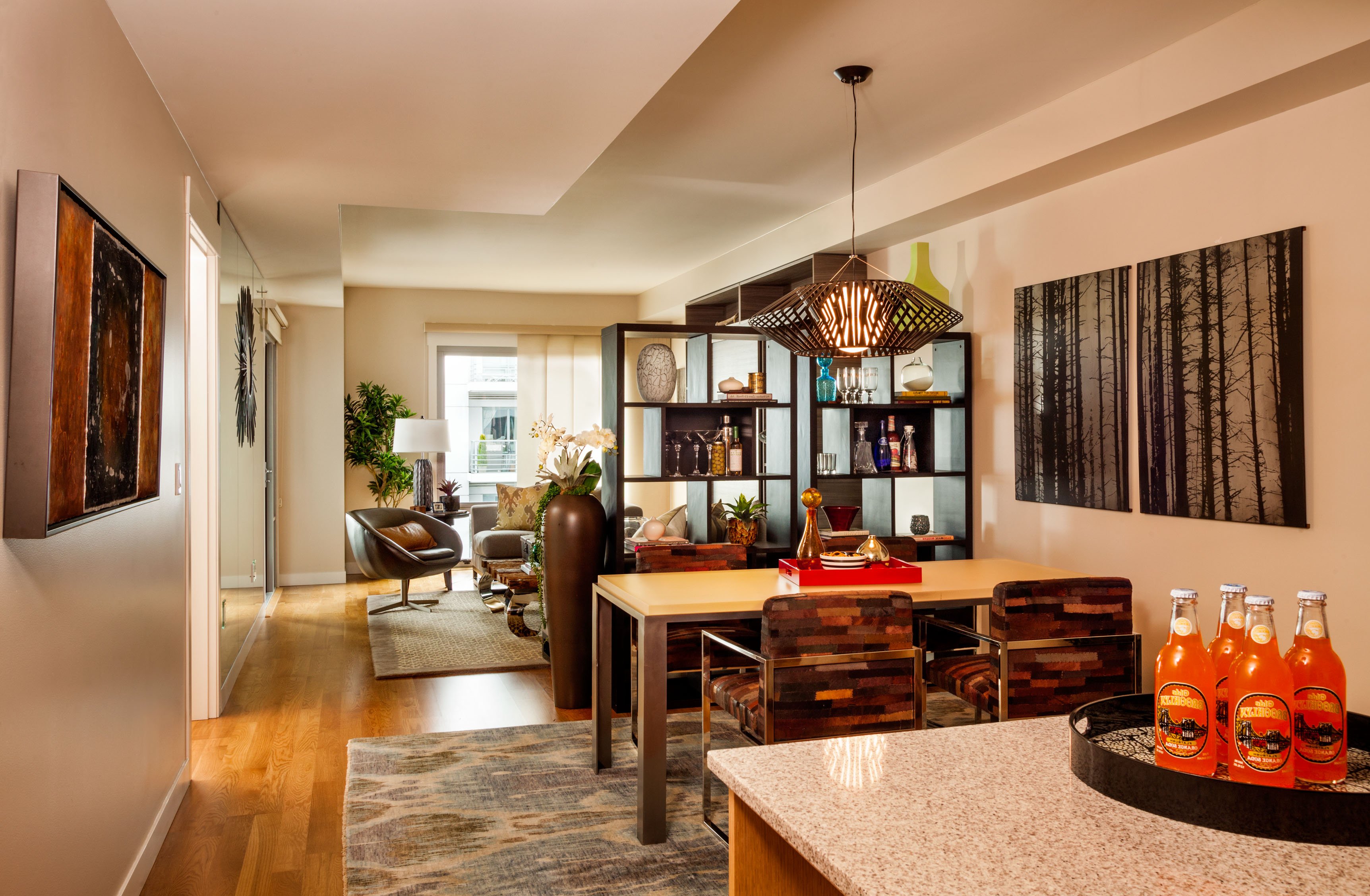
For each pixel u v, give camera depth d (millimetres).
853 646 2547
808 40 3184
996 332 4703
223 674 4297
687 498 4926
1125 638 2781
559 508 4301
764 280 6641
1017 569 3607
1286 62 2814
